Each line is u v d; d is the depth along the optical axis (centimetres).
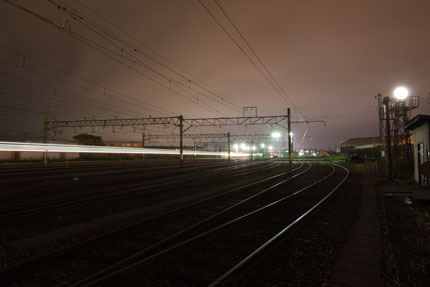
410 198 1216
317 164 5178
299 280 488
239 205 1143
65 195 1438
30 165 3575
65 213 1035
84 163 4291
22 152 4566
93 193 1523
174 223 905
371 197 1393
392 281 488
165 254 560
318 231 800
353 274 506
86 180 2145
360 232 780
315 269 536
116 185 1931
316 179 2433
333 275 502
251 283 475
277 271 524
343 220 930
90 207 1154
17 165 3503
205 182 2123
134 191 1573
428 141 1614
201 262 559
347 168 3950
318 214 1017
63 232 792
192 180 2259
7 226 849
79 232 798
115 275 463
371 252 621
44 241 711
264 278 493
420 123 1734
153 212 1073
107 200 1272
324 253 623
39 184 1900
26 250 648
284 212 1070
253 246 668
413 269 545
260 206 1205
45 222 906
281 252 623
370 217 967
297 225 827
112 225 879
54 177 2269
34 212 984
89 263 554
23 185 1850
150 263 521
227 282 447
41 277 488
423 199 1162
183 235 729
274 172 3219
